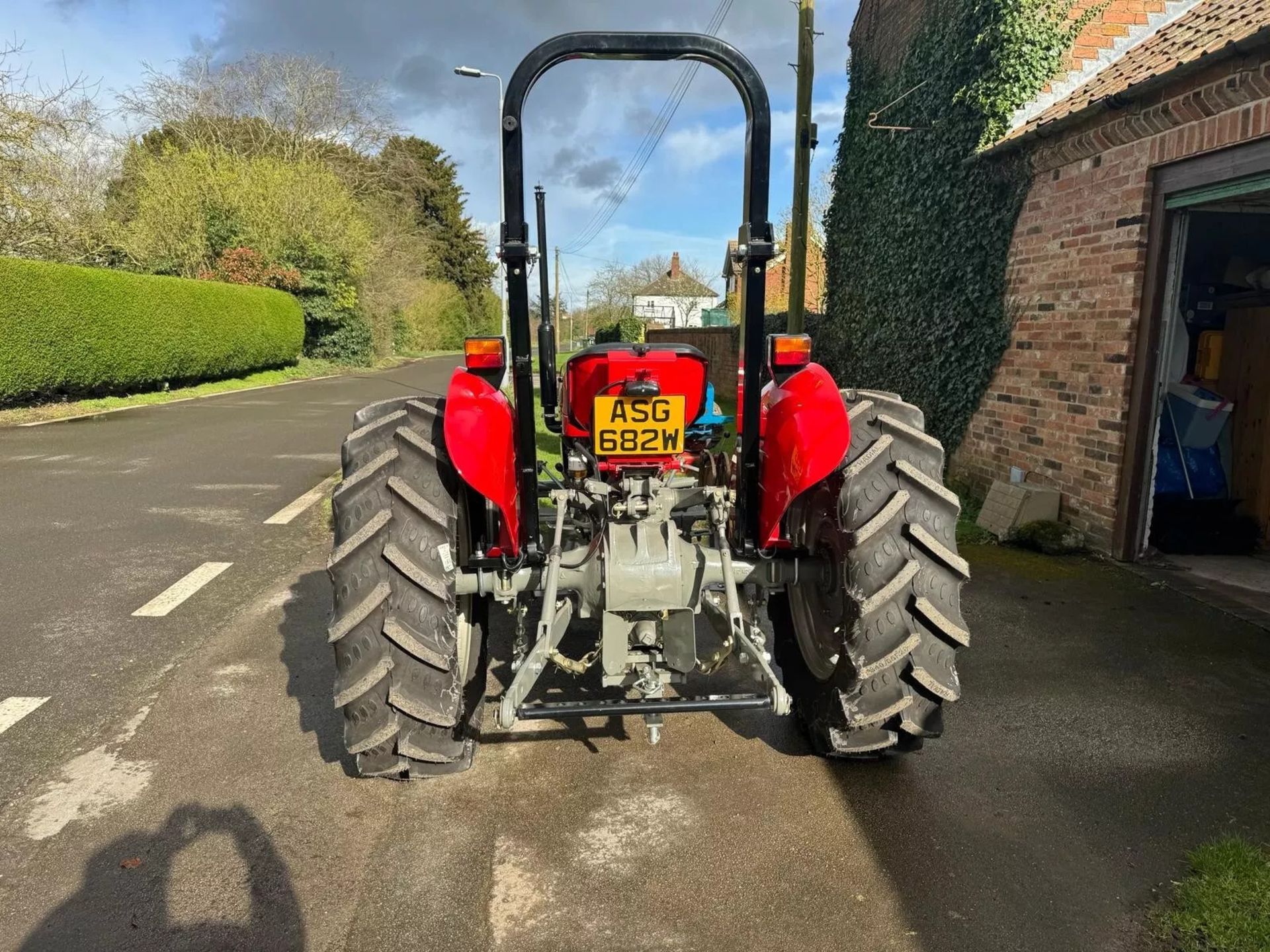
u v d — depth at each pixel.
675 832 2.44
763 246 2.39
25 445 9.70
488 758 2.86
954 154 7.28
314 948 1.99
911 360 8.22
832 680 2.60
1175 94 4.68
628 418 2.69
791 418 2.48
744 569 2.66
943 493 2.46
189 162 22.28
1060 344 5.82
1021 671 3.58
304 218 24.45
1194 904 2.12
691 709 2.33
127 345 14.78
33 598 4.48
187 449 9.52
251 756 2.87
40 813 2.53
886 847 2.37
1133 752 2.91
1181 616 4.22
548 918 2.09
